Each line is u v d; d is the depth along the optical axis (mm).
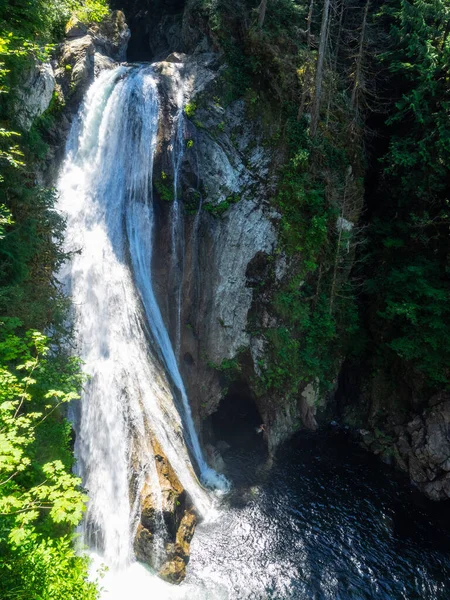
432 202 19016
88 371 15453
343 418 21750
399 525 15906
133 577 12531
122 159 19281
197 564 13523
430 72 18234
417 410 19391
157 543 12930
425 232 19547
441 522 16125
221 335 20031
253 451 19734
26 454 9648
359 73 21062
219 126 19750
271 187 19734
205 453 18844
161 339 18875
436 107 18750
